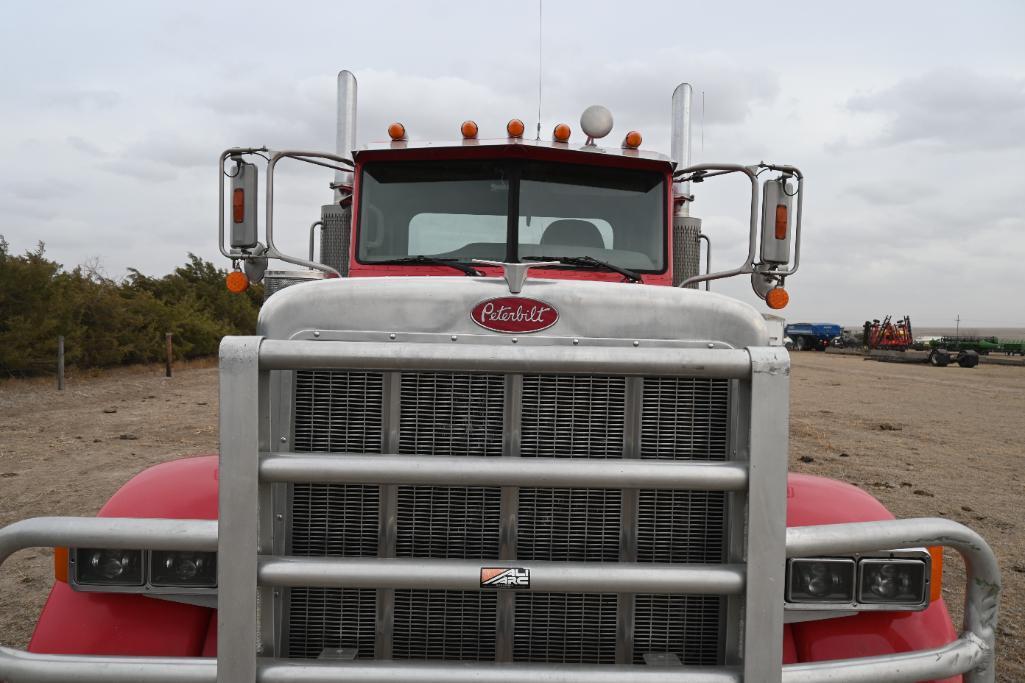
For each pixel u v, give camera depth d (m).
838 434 12.68
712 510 2.28
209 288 31.05
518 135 4.02
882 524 2.10
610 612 2.30
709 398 2.27
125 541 2.03
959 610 4.89
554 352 2.02
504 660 2.29
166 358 21.52
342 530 2.27
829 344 57.91
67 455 9.11
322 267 3.86
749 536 2.01
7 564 5.38
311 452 2.24
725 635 2.22
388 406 2.26
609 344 2.36
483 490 2.27
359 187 4.12
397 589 2.17
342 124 4.61
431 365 2.02
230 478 1.99
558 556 2.29
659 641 2.30
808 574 2.25
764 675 2.01
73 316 19.33
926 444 11.77
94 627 2.26
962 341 42.38
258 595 2.08
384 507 2.25
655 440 2.27
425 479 2.03
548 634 2.30
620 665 2.14
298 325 2.36
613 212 4.14
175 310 25.31
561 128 3.99
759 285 3.86
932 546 2.31
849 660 2.07
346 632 2.30
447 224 4.09
